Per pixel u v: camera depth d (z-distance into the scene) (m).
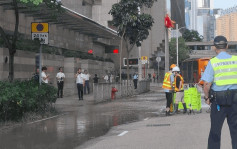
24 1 13.59
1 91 12.35
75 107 19.78
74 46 36.22
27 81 15.34
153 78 68.50
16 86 13.16
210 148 5.93
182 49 92.00
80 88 24.52
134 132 10.83
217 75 5.86
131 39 32.78
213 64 5.89
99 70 39.00
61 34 32.97
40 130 11.45
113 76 45.44
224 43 5.98
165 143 8.72
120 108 19.20
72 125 12.62
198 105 16.20
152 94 32.72
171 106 16.56
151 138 9.58
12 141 9.52
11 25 24.77
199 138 9.28
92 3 56.16
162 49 82.44
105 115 15.86
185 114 15.83
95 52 49.22
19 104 12.84
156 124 12.51
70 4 44.91
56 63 28.25
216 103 5.83
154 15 80.00
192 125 11.88
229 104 5.75
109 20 56.25
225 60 5.87
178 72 16.05
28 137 10.12
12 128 11.91
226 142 8.51
